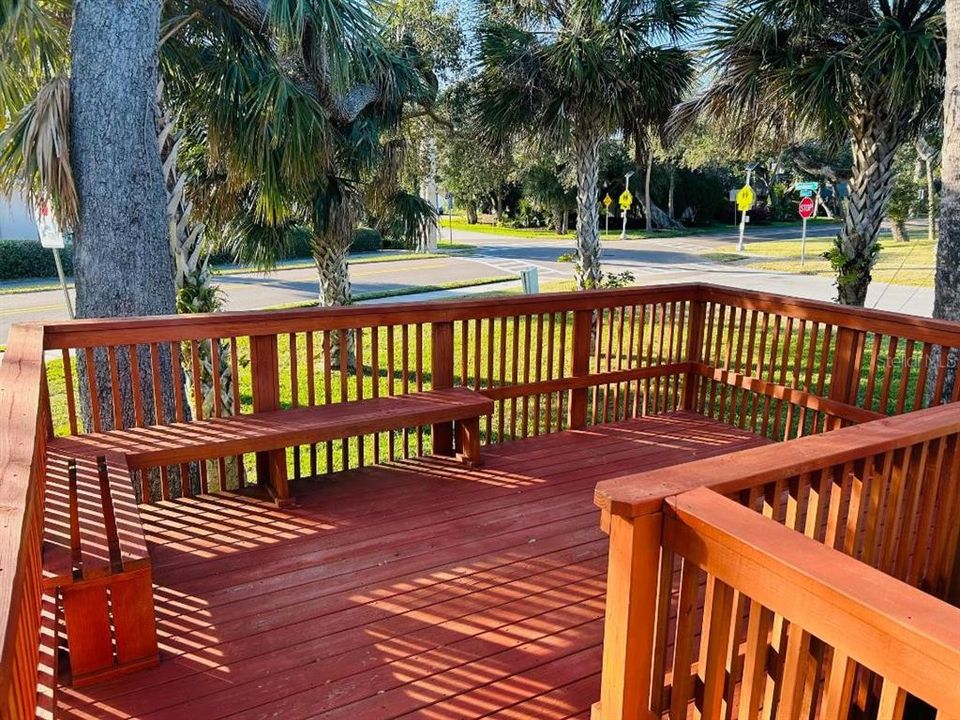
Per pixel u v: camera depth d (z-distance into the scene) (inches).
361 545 111.3
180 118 186.5
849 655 40.5
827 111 200.8
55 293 581.3
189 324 120.3
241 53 169.9
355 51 179.9
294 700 77.1
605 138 313.7
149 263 139.2
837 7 205.5
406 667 83.0
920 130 247.6
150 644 81.4
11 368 89.1
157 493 151.6
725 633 52.7
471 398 139.5
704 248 1000.2
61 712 74.4
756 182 1498.5
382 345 366.0
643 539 53.2
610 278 362.0
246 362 333.4
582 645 87.8
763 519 49.6
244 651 85.2
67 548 78.0
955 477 77.7
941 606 38.4
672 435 164.9
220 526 117.0
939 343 124.5
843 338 143.3
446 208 1471.5
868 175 234.2
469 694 78.7
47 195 138.6
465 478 138.2
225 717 74.4
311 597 96.9
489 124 292.2
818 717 65.2
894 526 69.7
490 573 103.9
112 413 145.4
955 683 34.7
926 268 655.1
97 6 129.7
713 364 179.5
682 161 991.0
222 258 773.3
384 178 285.4
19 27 148.6
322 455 214.4
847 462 62.7
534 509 125.0
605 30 261.7
